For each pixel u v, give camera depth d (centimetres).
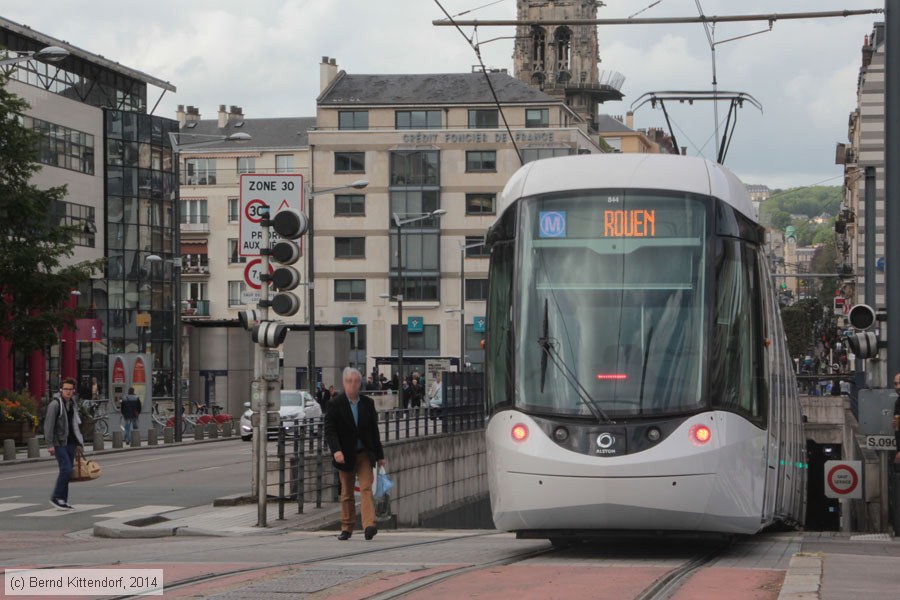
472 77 14638
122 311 11450
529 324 2053
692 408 1962
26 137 6512
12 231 6512
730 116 3231
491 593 1484
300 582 1600
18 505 3597
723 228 2083
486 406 2119
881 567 1709
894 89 2817
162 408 11319
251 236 3316
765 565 1856
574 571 1733
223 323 9594
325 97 14488
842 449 8644
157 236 11812
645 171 2117
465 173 14238
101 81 11238
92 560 2100
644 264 2048
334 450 2475
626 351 1998
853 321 2891
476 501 5797
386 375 14325
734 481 1988
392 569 1770
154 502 3638
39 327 6512
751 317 2108
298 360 9538
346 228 14362
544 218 2105
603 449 1947
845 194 17450
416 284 14300
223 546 2388
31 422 6619
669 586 1533
